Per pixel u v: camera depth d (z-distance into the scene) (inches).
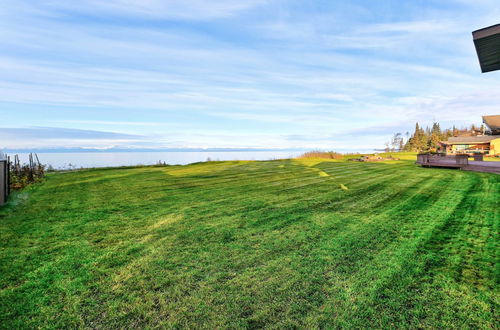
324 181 374.6
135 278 106.3
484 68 289.0
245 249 134.6
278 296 92.7
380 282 101.1
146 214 202.8
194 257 125.6
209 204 234.1
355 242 142.3
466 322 78.0
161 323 79.5
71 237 153.6
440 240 143.6
